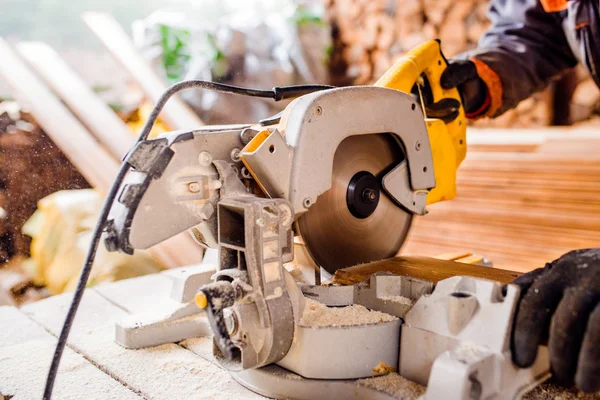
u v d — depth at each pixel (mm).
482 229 3094
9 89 3293
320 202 1432
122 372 1401
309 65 4156
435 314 1175
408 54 1771
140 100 3943
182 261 3150
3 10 5137
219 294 1116
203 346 1573
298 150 1275
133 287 2281
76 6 5316
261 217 1160
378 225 1606
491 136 3596
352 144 1475
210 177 1287
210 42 3887
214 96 3838
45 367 1447
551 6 2338
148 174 1191
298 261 1569
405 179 1578
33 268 3281
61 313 2020
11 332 1844
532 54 2369
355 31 4312
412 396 1121
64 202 3236
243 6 4676
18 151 3445
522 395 1127
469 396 1018
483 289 1151
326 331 1197
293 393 1218
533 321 1066
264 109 3908
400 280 1363
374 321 1242
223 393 1277
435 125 1729
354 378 1213
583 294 1021
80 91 3350
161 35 3861
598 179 2861
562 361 1032
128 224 1171
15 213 3434
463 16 3809
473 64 2025
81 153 3150
